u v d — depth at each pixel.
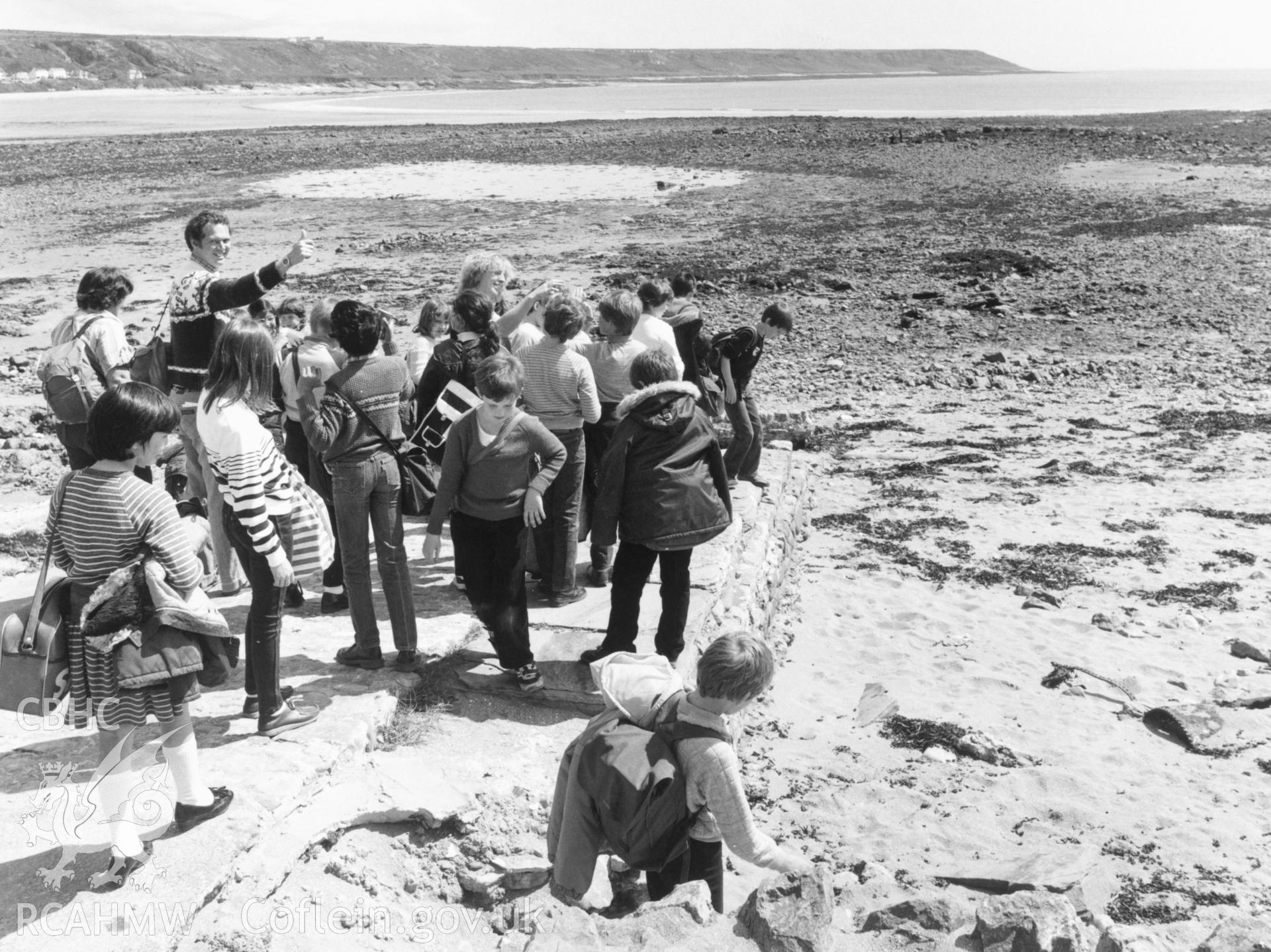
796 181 44.03
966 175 44.66
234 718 5.09
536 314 7.49
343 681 5.54
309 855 4.17
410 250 30.44
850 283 25.17
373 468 5.33
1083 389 17.56
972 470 13.06
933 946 3.79
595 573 6.94
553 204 39.25
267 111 141.38
